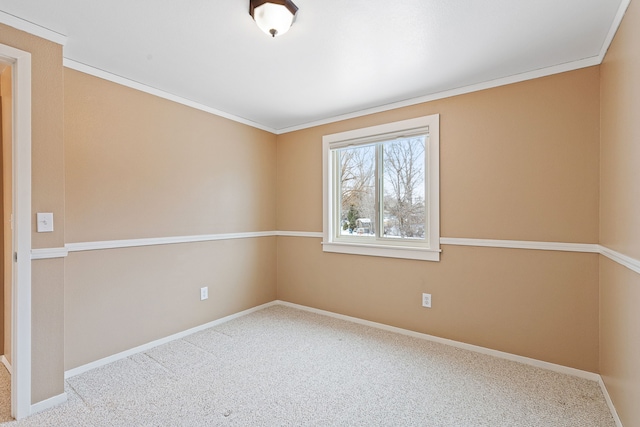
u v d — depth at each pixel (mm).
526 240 2400
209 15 1746
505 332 2490
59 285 1897
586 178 2180
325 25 1835
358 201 3451
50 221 1854
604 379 2008
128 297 2533
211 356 2521
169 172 2828
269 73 2469
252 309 3674
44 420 1730
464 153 2674
